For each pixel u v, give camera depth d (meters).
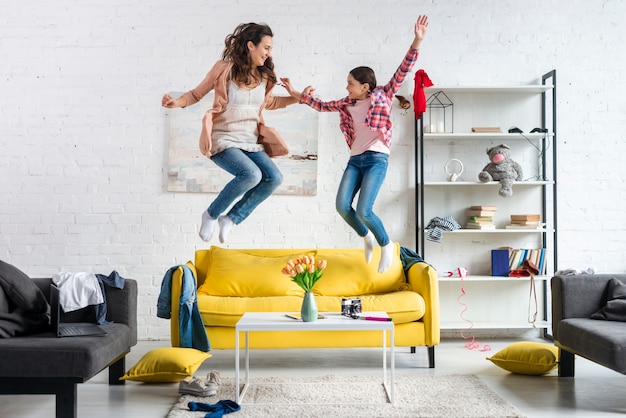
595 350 3.35
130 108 5.45
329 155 5.48
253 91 4.00
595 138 5.56
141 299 5.40
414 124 5.51
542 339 5.34
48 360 3.00
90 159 5.43
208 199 5.45
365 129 4.09
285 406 3.35
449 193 5.50
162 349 3.97
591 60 5.57
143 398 3.57
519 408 3.31
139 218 5.43
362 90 4.09
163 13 5.48
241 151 3.97
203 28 5.49
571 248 5.54
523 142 5.55
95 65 5.46
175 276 4.14
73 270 5.40
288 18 5.51
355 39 5.52
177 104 3.99
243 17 5.50
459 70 5.54
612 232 5.54
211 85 4.03
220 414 3.16
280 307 4.18
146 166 5.44
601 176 5.55
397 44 5.53
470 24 5.56
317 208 5.46
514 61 5.57
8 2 5.45
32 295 3.43
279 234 5.46
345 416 3.17
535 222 5.28
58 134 5.43
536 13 5.58
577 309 3.96
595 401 3.44
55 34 5.46
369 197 4.01
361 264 4.70
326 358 4.61
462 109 5.53
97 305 3.82
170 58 5.47
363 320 3.56
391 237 5.49
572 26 5.59
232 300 4.23
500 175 5.25
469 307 5.47
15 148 5.42
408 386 3.74
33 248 5.38
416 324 4.23
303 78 5.50
